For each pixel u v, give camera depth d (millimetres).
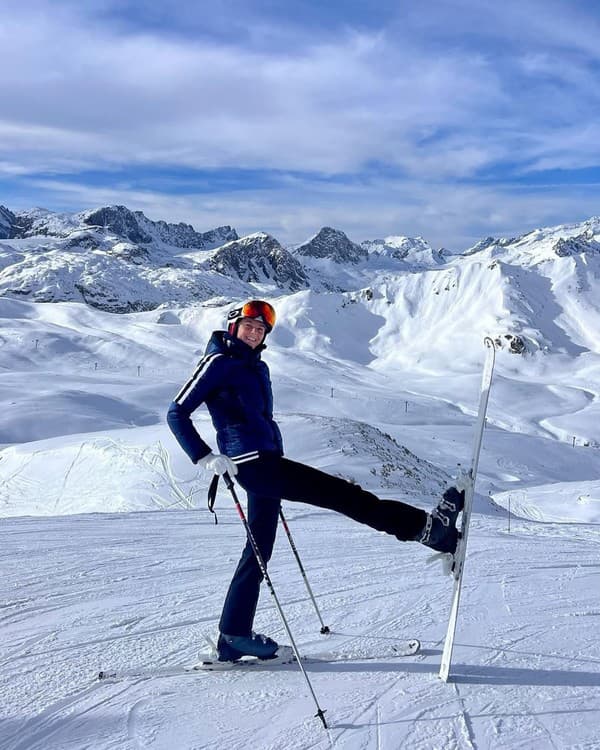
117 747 2389
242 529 8086
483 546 6938
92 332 137375
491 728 2445
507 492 32906
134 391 75562
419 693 2770
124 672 3100
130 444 28766
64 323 162875
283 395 88250
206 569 5555
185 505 22781
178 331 160000
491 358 2869
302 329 192375
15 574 5348
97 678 3064
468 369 154250
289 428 30453
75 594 4703
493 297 192875
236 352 3104
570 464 59406
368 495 2938
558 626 3658
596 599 4305
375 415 83812
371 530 8422
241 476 3029
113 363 115562
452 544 2846
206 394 3078
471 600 4305
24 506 26141
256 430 3066
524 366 154125
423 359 168875
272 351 135750
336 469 25625
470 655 3205
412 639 3508
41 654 3426
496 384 120125
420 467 30328
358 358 180875
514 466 55375
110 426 59969
